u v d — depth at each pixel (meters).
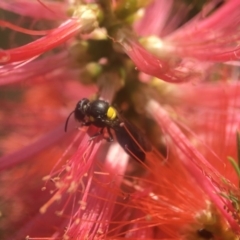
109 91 0.13
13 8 0.13
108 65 0.13
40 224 0.13
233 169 0.12
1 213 0.13
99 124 0.13
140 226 0.13
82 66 0.13
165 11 0.14
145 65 0.12
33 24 0.13
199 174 0.12
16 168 0.14
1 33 0.14
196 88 0.14
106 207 0.12
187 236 0.12
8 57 0.12
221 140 0.13
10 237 0.13
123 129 0.13
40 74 0.13
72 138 0.13
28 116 0.14
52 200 0.12
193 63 0.13
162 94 0.14
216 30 0.13
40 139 0.13
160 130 0.13
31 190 0.13
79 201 0.12
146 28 0.14
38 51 0.12
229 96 0.13
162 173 0.13
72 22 0.12
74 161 0.12
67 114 0.14
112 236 0.12
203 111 0.14
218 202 0.12
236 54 0.12
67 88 0.15
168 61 0.12
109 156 0.13
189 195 0.12
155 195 0.13
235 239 0.12
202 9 0.14
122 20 0.13
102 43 0.13
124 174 0.13
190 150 0.13
